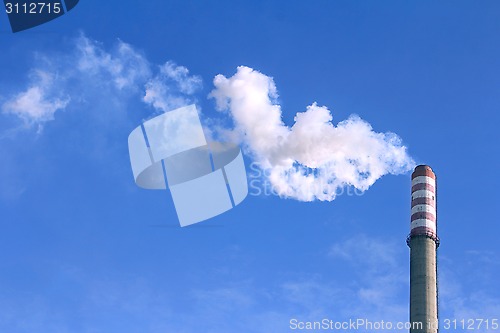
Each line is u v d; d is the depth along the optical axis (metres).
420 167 142.12
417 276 128.12
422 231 133.00
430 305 124.56
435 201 139.12
